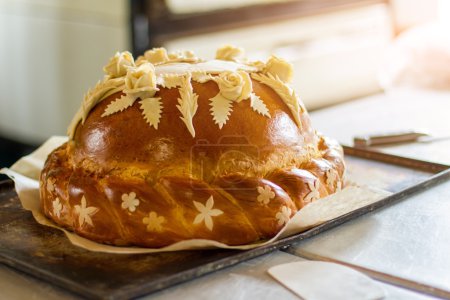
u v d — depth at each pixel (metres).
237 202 0.88
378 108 1.53
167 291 0.81
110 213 0.88
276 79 0.96
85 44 2.19
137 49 2.00
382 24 2.55
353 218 0.94
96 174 0.91
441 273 0.84
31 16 2.38
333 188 0.96
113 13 2.04
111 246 0.88
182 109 0.89
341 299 0.79
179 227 0.87
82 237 0.90
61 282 0.81
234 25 2.15
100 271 0.83
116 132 0.90
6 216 0.98
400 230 0.94
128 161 0.89
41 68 2.41
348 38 2.44
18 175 1.05
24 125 2.60
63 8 2.23
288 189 0.91
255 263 0.87
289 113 0.95
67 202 0.92
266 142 0.91
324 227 0.91
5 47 2.55
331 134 1.36
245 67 0.98
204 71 0.93
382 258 0.87
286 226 0.88
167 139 0.89
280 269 0.84
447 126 1.38
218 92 0.91
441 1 2.46
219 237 0.87
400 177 1.11
